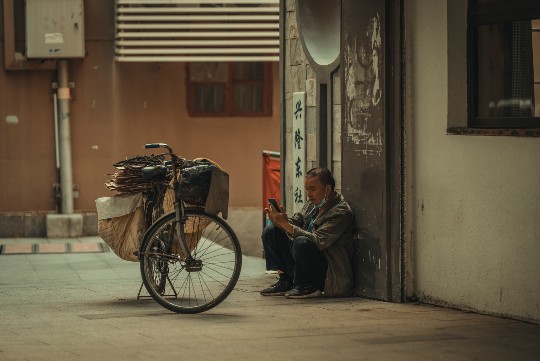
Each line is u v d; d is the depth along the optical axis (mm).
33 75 23406
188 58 23172
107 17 23500
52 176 23609
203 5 22953
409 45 12547
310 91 15828
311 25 15852
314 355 9164
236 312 12109
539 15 11055
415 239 12680
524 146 10977
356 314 11789
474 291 11797
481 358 9055
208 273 16375
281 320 11383
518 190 11094
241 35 22984
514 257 11195
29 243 22375
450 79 12000
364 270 13203
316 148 15305
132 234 13227
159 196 13070
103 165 23750
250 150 24266
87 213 23656
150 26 22844
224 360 8969
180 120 23984
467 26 11906
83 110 23609
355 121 13289
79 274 17359
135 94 23781
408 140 12633
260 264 18062
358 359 8992
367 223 13109
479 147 11578
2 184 23438
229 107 24109
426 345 9648
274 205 13297
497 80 11688
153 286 12281
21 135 23438
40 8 22859
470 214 11766
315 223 13414
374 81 12867
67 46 22969
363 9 13039
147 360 9000
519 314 11172
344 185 13570
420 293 12656
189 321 11391
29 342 10023
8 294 14438
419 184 12547
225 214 12242
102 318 11766
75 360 9031
